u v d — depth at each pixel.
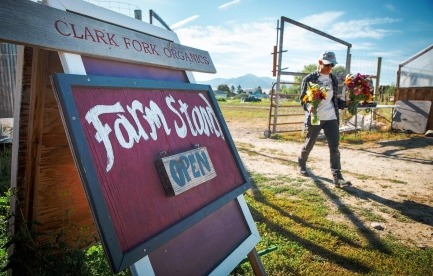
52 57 1.54
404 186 4.41
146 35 1.75
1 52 5.31
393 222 3.19
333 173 4.27
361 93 4.55
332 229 2.92
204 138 1.82
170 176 1.39
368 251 2.55
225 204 1.73
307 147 4.69
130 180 1.26
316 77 4.29
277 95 8.48
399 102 9.88
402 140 8.38
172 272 1.28
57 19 1.28
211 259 1.51
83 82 1.24
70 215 1.87
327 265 2.32
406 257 2.48
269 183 4.37
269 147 7.17
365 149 7.17
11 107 5.55
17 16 1.13
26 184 1.60
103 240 1.04
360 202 3.72
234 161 1.98
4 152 4.54
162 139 1.52
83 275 1.71
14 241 1.53
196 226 1.51
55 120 1.65
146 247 1.16
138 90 1.53
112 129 1.29
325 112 4.19
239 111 20.27
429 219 3.29
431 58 9.45
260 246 2.53
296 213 3.28
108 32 1.50
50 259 1.65
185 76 2.01
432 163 5.86
